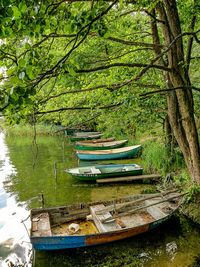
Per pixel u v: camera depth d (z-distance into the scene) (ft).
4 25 7.11
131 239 22.08
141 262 19.08
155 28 24.16
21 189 36.86
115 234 21.06
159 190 33.09
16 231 24.84
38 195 34.09
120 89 16.79
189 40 22.61
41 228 21.98
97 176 38.68
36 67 7.43
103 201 26.50
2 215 28.22
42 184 38.83
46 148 72.18
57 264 19.26
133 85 19.10
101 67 13.65
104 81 26.43
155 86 22.76
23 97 6.53
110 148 61.82
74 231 22.88
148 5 15.40
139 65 16.35
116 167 43.16
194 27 24.85
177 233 22.84
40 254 20.59
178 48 20.85
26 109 9.70
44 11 7.60
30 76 6.01
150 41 31.09
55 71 8.40
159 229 23.58
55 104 28.02
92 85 26.27
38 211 24.40
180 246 20.92
